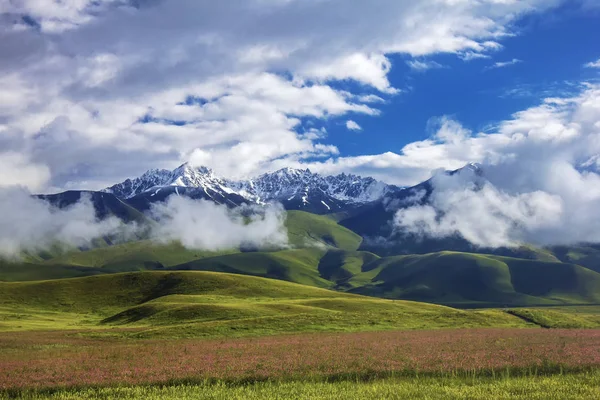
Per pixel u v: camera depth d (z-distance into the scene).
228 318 118.25
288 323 98.31
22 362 50.28
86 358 53.62
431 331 88.56
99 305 195.75
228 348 61.22
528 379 35.44
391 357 48.75
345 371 40.50
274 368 42.72
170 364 46.84
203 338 83.75
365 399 29.05
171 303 146.12
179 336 86.94
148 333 90.06
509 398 28.39
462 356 48.66
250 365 44.69
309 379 38.28
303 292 199.62
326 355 51.25
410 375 39.41
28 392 35.25
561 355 48.84
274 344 65.44
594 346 58.09
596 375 36.66
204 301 164.25
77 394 33.72
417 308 147.38
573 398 28.11
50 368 45.38
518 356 48.25
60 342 81.00
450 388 31.64
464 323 108.00
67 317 171.25
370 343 64.31
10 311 177.88
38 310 184.75
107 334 92.56
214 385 35.94
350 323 100.62
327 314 111.75
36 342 80.31
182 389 34.19
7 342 79.62
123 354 57.25
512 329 94.38
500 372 39.56
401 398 29.20
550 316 124.56
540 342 63.69
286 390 32.84
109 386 36.56
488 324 108.81
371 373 40.09
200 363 46.97
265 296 190.12
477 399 28.30
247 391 32.91
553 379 34.88
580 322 118.44
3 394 35.16
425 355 49.94
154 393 33.09
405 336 76.44
